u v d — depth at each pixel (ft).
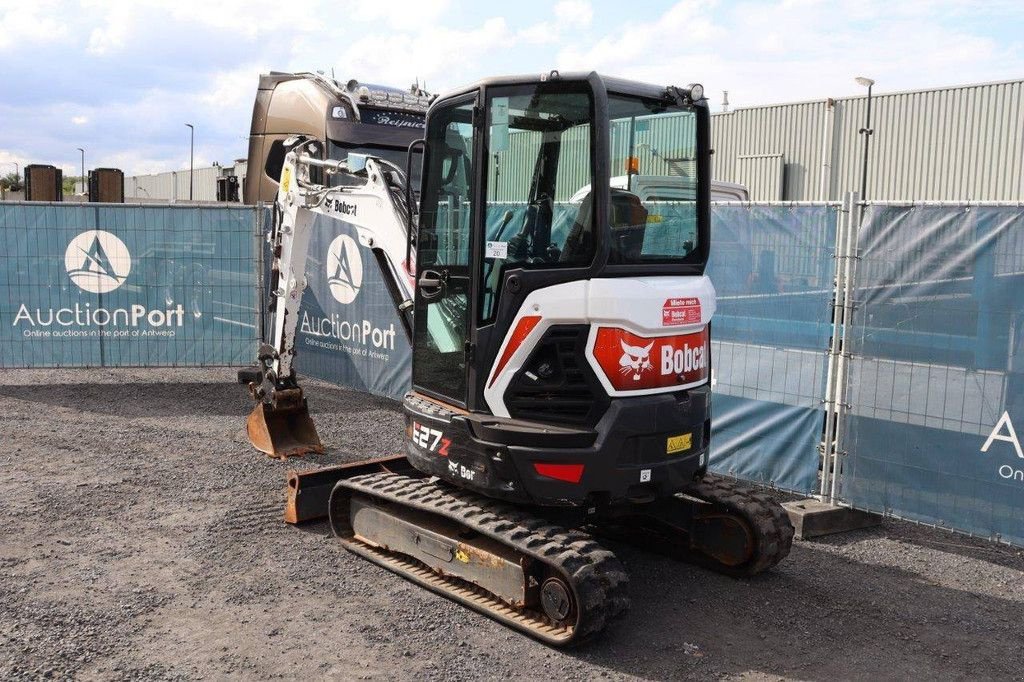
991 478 20.39
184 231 36.78
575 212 16.03
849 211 22.35
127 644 15.17
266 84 43.39
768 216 24.32
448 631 16.14
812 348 23.52
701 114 17.80
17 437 28.43
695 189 17.83
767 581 19.13
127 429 29.84
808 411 23.72
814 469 23.68
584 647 15.78
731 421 25.79
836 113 77.30
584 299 15.89
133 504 22.43
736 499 18.88
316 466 26.16
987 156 68.39
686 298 16.87
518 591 16.17
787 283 24.02
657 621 17.01
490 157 16.57
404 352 34.12
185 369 40.22
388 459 22.26
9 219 35.73
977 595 18.65
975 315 20.42
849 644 16.28
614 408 16.02
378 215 22.11
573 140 15.94
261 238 37.27
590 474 16.06
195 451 27.40
